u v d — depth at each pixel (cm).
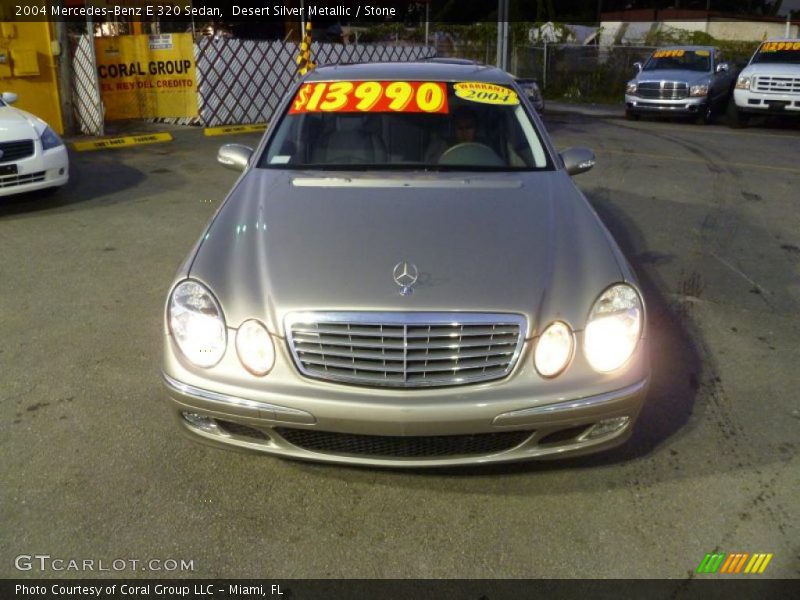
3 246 613
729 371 401
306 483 304
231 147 426
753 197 808
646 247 623
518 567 260
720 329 457
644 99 1611
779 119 1641
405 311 265
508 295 272
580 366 270
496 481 305
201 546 269
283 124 423
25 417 351
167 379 281
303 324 267
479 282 278
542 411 264
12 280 533
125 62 1313
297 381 267
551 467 314
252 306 274
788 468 314
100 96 1169
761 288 529
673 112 1585
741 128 1513
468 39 2452
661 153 1113
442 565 261
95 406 361
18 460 316
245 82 1320
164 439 333
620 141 1260
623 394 271
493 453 277
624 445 330
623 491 299
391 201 340
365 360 266
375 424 262
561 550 268
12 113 751
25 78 1107
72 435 336
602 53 2386
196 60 1254
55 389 377
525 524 281
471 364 266
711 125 1587
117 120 1341
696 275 555
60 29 1104
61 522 279
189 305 281
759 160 1055
